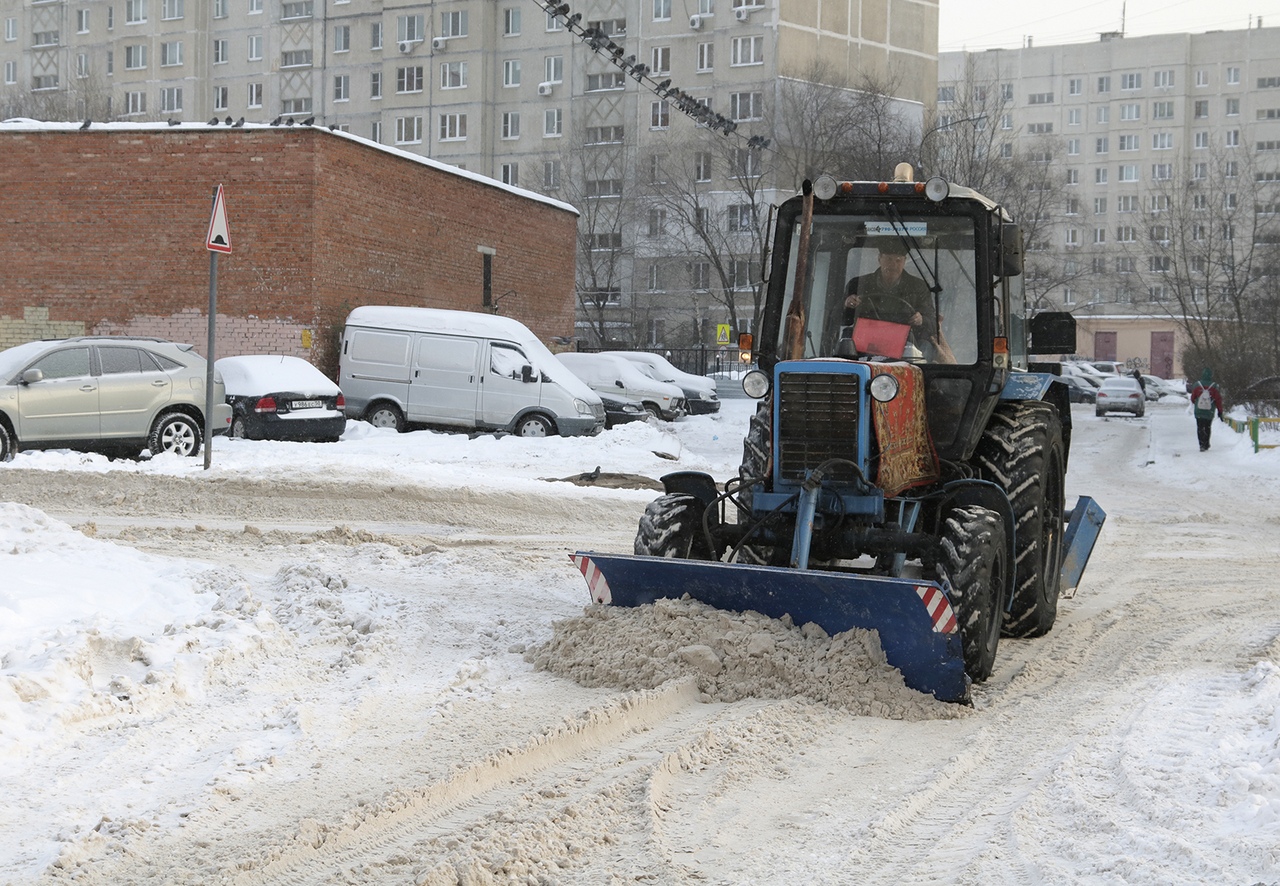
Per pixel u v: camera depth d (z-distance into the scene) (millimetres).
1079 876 3816
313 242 23141
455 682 6074
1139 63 106438
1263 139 104125
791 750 5258
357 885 3672
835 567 7859
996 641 6621
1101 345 98062
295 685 5973
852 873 3896
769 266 7578
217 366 19656
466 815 4320
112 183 23531
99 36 81250
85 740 5020
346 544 10484
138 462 14219
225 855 3881
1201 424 28156
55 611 6609
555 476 16469
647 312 61250
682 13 65750
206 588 7441
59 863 3750
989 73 109688
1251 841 3980
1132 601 9320
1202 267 72812
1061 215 93562
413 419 22125
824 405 6473
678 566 6469
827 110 55281
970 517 6414
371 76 74688
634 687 6012
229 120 23281
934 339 7301
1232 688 6375
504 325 22328
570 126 69750
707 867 3936
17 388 14727
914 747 5355
